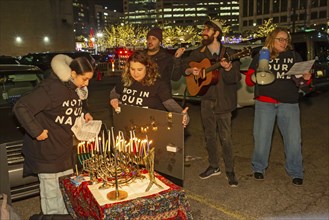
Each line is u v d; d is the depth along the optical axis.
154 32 3.66
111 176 2.35
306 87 3.83
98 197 2.13
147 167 2.36
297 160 4.14
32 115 2.54
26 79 5.08
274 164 4.95
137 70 2.88
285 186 4.14
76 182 2.41
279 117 4.12
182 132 2.54
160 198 2.14
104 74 23.75
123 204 2.04
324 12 94.44
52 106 2.59
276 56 3.89
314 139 6.23
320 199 3.77
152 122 2.73
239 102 7.32
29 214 3.59
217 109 3.98
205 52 3.97
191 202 3.76
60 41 47.06
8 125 3.82
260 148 4.26
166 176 3.54
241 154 5.50
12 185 3.30
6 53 43.88
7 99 4.65
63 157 2.77
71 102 2.65
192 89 4.16
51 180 2.79
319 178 4.38
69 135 2.75
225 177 4.46
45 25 45.66
